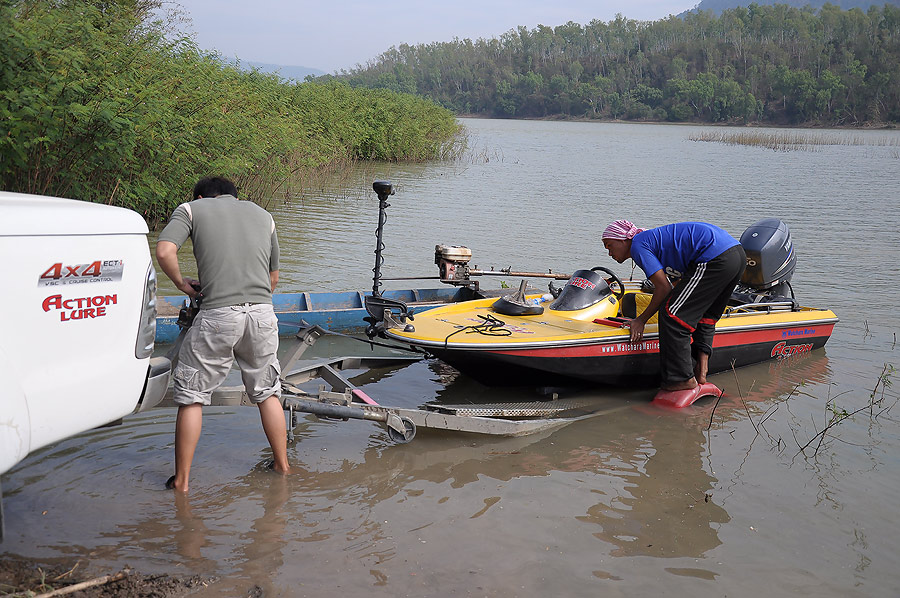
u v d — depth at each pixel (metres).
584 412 6.36
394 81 164.75
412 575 3.83
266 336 4.66
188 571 3.74
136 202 12.70
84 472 4.74
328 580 3.75
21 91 9.82
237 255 4.55
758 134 68.88
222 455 5.11
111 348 3.57
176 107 13.11
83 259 3.41
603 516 4.57
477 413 5.89
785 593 3.85
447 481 4.95
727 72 143.50
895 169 33.56
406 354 7.78
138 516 4.26
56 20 10.59
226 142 13.98
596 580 3.89
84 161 11.18
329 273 10.51
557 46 178.50
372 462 5.18
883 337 8.66
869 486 5.07
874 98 117.75
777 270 8.14
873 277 11.52
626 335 6.66
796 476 5.20
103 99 10.88
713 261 6.38
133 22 13.53
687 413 6.40
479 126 93.75
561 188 23.08
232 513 4.36
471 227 15.03
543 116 155.25
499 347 6.20
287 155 19.02
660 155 41.88
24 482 4.57
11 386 3.17
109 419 3.64
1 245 3.13
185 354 4.54
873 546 4.34
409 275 10.58
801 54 148.00
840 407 6.58
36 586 3.47
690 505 4.74
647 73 157.88
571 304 7.21
